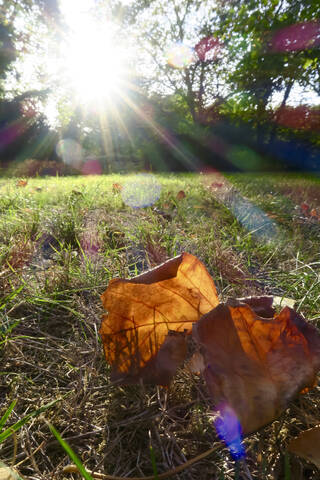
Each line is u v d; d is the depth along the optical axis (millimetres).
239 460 212
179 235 674
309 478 199
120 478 182
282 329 194
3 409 256
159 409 256
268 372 186
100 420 248
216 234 719
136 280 242
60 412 256
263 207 1115
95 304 422
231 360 187
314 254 631
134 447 228
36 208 927
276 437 220
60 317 395
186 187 1535
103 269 511
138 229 691
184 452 222
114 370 243
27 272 508
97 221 789
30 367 311
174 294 230
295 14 3682
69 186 1646
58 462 217
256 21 3814
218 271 520
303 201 1249
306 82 4211
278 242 710
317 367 191
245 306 195
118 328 240
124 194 1210
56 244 674
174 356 231
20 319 372
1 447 224
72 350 329
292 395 182
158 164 6484
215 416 242
